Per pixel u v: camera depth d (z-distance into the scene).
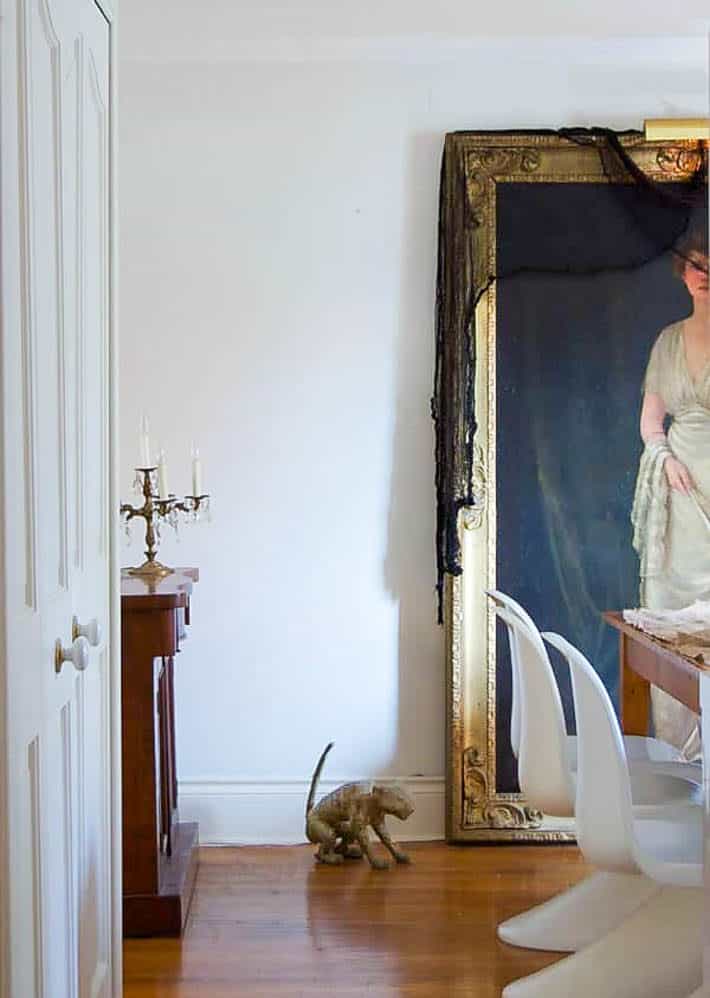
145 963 2.83
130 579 3.25
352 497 3.81
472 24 3.54
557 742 2.62
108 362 2.23
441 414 3.74
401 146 3.79
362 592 3.83
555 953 2.87
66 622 1.84
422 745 3.84
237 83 3.77
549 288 3.72
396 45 3.70
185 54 3.72
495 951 2.88
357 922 3.08
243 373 3.79
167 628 3.00
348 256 3.79
